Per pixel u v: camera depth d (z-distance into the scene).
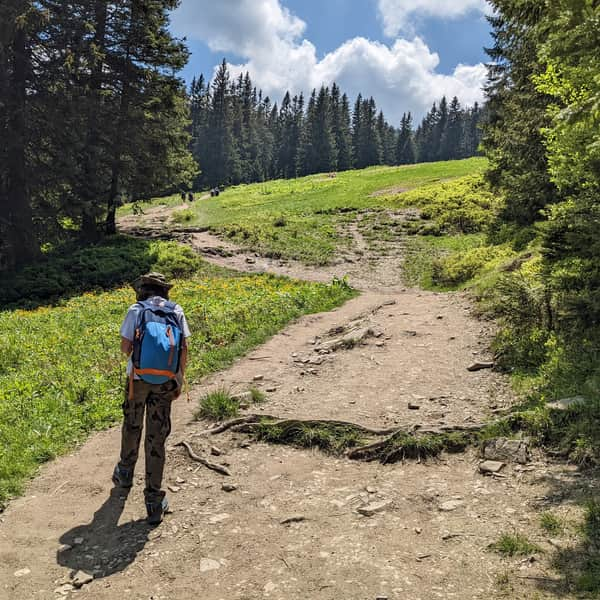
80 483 5.39
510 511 4.43
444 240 32.88
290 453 5.96
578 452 5.06
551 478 4.84
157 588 3.68
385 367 8.98
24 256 26.39
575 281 8.17
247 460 5.80
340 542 4.14
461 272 20.34
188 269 25.91
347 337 10.77
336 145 137.50
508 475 5.05
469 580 3.57
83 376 9.16
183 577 3.79
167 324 4.76
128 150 31.34
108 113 29.97
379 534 4.23
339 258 28.75
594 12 6.04
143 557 4.07
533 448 5.43
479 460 5.44
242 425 6.51
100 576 3.85
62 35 26.67
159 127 33.09
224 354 10.32
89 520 4.66
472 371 8.48
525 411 6.05
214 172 124.62
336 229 37.75
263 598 3.50
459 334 10.72
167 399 4.73
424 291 20.50
